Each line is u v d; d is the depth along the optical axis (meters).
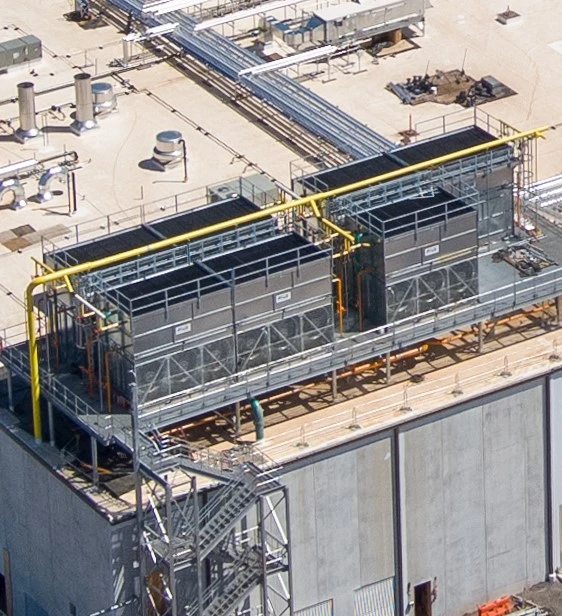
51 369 147.75
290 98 177.25
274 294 145.62
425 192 152.12
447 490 151.50
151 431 143.75
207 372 145.12
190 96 180.38
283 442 146.38
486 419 151.25
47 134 176.38
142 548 142.50
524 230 159.12
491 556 154.62
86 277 145.12
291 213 154.00
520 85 183.12
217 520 141.38
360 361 149.25
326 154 172.38
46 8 192.25
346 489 148.00
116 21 190.00
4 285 160.38
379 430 147.38
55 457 146.00
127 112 178.50
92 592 145.50
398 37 187.88
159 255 147.88
